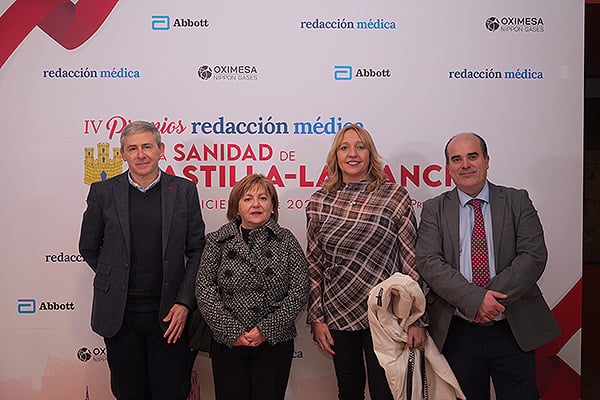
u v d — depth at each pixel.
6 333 2.94
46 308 2.94
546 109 2.99
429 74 2.97
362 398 2.56
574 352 3.03
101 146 2.94
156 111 2.95
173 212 2.51
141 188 2.52
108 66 2.93
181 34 2.94
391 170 2.99
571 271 3.01
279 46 2.96
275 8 2.95
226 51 2.95
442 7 2.97
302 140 2.98
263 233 2.41
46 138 2.93
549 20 2.98
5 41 2.91
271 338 2.25
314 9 2.95
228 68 2.95
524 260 2.31
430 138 2.98
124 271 2.44
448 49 2.97
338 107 2.97
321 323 2.53
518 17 2.98
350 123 2.98
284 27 2.95
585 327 5.02
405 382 2.33
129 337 2.49
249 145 2.97
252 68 2.96
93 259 2.56
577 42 2.99
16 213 2.93
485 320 2.28
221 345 2.37
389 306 2.38
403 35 2.97
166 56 2.94
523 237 2.36
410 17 2.96
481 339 2.38
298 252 2.44
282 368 2.37
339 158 2.57
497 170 3.00
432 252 2.40
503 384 2.40
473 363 2.40
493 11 2.97
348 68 2.97
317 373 3.00
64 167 2.94
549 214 3.00
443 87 2.98
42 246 2.94
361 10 2.96
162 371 2.49
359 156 2.54
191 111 2.95
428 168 2.99
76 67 2.93
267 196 2.43
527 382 2.37
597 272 5.04
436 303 2.46
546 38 2.98
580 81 2.99
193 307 2.47
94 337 2.96
